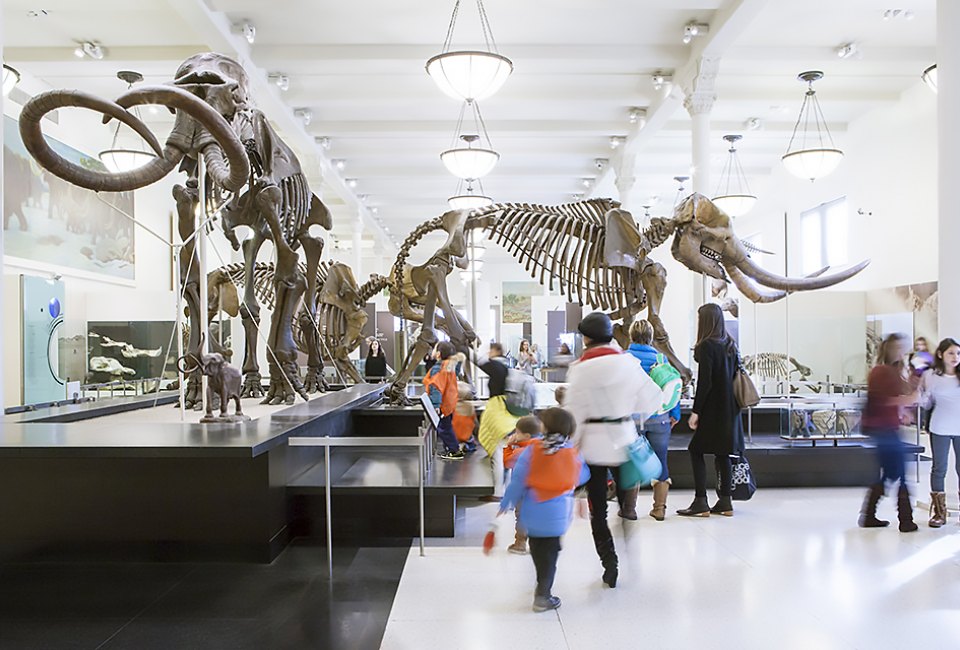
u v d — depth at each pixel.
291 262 5.54
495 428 4.80
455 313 7.48
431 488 4.44
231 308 9.34
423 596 3.58
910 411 5.96
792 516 5.25
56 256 9.92
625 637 3.12
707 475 6.37
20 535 3.99
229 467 4.00
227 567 3.95
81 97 3.22
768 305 9.91
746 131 12.32
